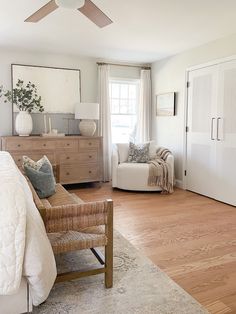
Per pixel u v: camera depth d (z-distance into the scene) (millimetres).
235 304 1937
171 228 3307
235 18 3414
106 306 1886
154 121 6059
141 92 6039
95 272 2039
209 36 4148
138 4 2998
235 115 4090
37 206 1795
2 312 1601
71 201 2783
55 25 3676
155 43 4516
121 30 3879
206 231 3229
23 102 4969
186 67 5004
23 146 4691
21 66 5062
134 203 4316
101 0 2895
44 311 1824
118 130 6180
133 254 2639
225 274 2326
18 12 3232
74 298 1961
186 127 5105
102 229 2107
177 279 2232
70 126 5582
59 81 5383
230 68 4109
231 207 4160
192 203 4348
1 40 4383
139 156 5227
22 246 1507
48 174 2980
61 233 2031
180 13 3258
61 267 2348
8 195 1555
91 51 5070
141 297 1986
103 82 5680
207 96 4582
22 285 1611
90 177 5277
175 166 5449
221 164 4383
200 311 1852
